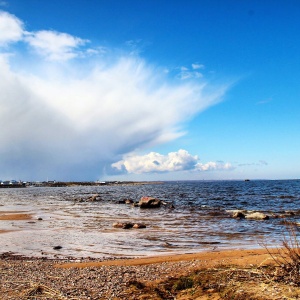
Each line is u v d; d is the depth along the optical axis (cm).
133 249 1772
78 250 1767
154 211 3978
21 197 8425
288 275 880
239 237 2088
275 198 6150
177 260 1417
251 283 877
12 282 1045
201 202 5272
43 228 2583
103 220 3097
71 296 898
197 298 833
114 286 988
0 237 2180
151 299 858
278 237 2056
